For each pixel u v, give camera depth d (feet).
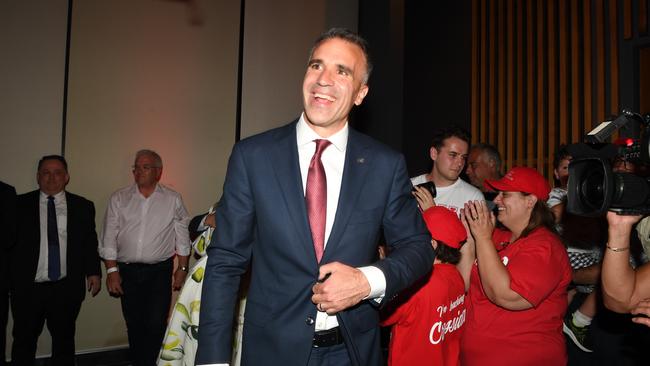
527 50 13.89
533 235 6.42
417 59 16.69
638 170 4.40
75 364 13.34
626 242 4.37
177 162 14.99
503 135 14.46
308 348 3.97
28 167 13.12
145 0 14.70
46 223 12.10
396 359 5.86
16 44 13.07
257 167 4.22
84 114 13.83
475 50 15.11
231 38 15.90
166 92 14.92
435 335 5.77
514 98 14.34
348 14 17.79
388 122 16.70
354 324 4.12
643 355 7.37
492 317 6.32
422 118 16.29
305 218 4.08
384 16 16.93
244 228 4.20
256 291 4.20
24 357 11.64
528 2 13.88
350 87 4.28
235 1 15.99
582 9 12.62
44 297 11.89
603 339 7.82
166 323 13.16
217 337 3.91
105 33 14.14
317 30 17.29
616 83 11.80
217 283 4.06
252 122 16.15
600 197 3.88
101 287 13.85
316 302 3.55
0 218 10.98
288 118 16.70
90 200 13.74
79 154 13.74
